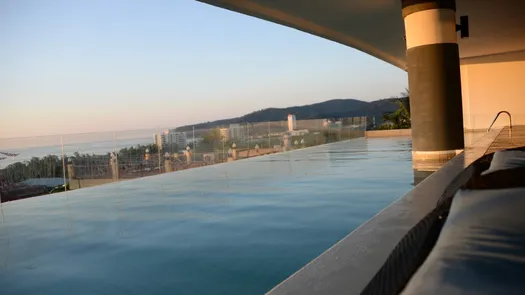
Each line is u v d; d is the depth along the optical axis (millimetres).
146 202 5621
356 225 3639
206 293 2328
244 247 3152
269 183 6648
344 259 1757
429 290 1111
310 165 9109
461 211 1631
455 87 7016
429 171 6957
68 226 4395
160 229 3971
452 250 1305
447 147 7012
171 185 7289
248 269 2670
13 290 2584
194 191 6316
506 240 1296
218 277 2562
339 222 3781
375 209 4270
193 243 3373
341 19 9383
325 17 9133
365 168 7926
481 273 1121
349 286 1472
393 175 6730
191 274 2648
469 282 1089
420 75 7043
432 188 3289
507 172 2049
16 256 3324
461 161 5184
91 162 8797
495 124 17219
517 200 1607
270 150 14375
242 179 7391
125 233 3902
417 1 6957
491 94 17188
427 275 1215
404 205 2713
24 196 7598
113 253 3268
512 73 16781
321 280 1549
